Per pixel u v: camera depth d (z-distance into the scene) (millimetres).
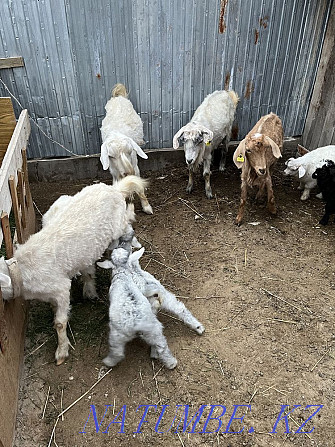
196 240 1991
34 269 1258
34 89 2254
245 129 2652
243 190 1994
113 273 1376
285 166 2617
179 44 2266
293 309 1604
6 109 1870
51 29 2100
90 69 2252
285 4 2252
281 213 2182
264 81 2492
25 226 1649
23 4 2014
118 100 2273
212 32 2264
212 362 1411
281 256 1881
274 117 2197
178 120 2521
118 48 2219
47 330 1546
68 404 1307
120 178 2090
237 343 1473
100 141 2488
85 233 1383
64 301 1351
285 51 2406
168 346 1465
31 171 2461
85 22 2113
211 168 2625
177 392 1329
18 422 1255
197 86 2428
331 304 1626
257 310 1600
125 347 1478
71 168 2494
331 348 1451
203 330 1504
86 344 1495
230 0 2178
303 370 1381
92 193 1485
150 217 2164
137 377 1379
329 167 1938
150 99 2416
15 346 1319
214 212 2195
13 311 1334
